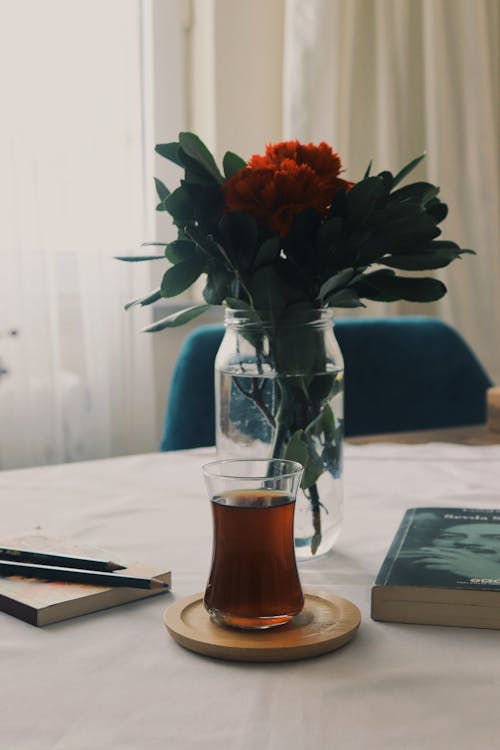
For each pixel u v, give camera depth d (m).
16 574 0.75
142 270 2.55
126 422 2.59
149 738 0.50
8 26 2.33
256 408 0.80
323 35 2.61
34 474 1.18
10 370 2.38
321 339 0.80
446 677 0.58
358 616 0.66
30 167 2.37
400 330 2.08
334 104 2.63
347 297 0.83
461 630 0.66
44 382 2.41
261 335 0.79
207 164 0.82
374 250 0.81
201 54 2.76
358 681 0.57
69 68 2.41
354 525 0.95
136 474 1.18
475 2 2.69
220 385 0.83
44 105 2.39
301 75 2.63
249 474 0.69
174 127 2.75
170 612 0.67
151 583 0.71
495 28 2.78
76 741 0.50
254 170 0.78
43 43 2.38
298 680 0.57
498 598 0.65
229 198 0.79
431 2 2.68
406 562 0.73
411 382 2.06
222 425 0.83
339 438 0.82
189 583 0.77
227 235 0.77
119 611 0.70
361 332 2.03
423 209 0.79
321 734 0.50
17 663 0.60
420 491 1.09
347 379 1.99
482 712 0.53
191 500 1.05
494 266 2.74
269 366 0.79
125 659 0.61
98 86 2.46
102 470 1.20
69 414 2.48
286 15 2.65
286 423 0.80
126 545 0.88
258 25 2.78
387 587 0.67
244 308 0.80
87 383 2.50
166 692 0.56
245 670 0.59
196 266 0.83
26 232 2.38
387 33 2.67
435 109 2.70
